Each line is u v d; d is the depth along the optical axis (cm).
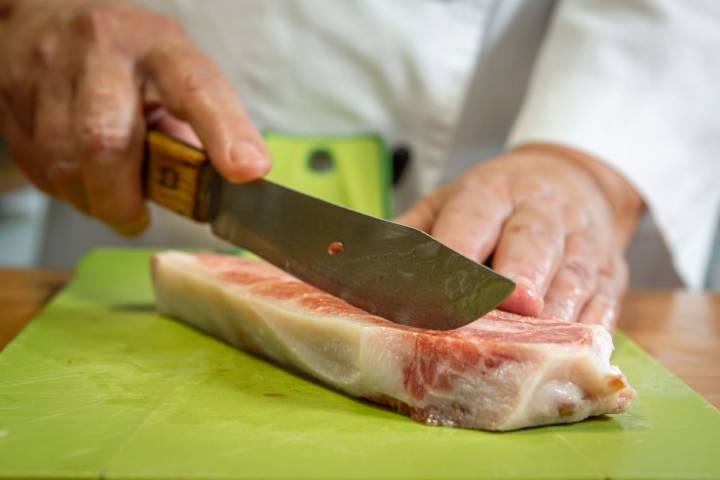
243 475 92
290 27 225
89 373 128
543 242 140
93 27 164
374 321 119
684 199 209
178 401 116
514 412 104
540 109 203
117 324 158
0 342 152
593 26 208
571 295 135
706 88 207
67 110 169
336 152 227
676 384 127
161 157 160
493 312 123
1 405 113
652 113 203
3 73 179
